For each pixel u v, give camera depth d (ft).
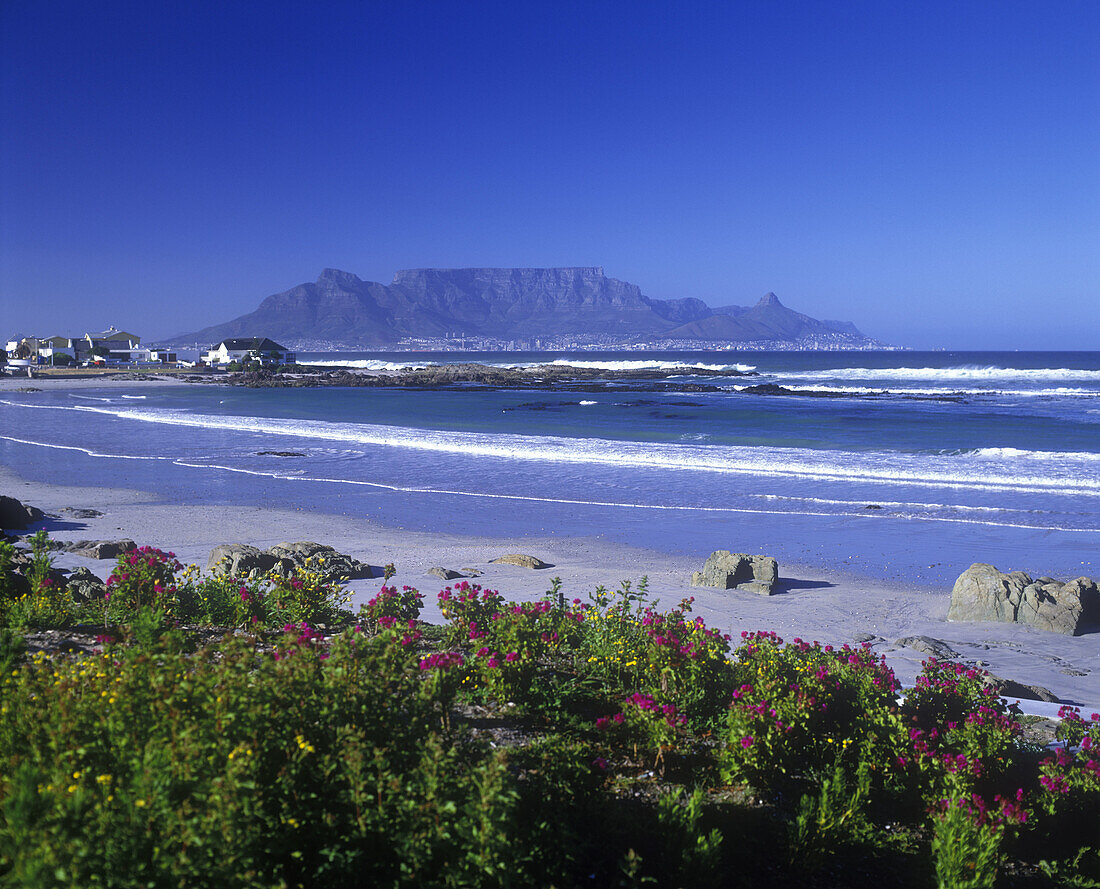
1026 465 106.52
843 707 21.84
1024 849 18.22
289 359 516.73
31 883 9.59
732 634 42.04
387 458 117.08
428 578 52.80
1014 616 46.55
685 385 326.44
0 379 361.71
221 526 72.23
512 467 108.58
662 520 76.95
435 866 12.90
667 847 15.23
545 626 27.61
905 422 175.32
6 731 13.39
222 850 10.95
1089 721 27.53
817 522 75.82
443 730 17.80
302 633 19.92
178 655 16.37
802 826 16.30
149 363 495.00
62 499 85.51
